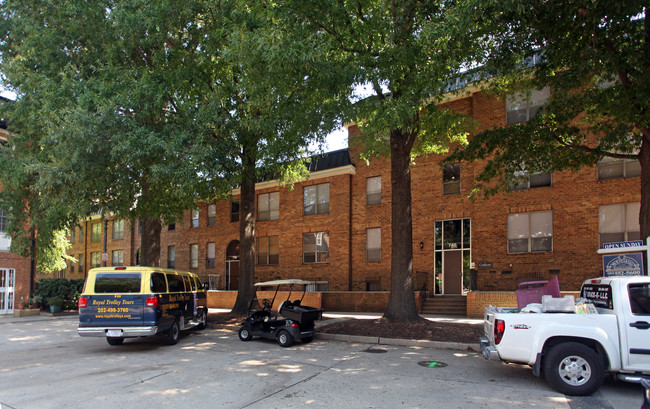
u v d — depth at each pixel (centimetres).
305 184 2414
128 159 1156
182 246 3011
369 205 2189
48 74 1413
